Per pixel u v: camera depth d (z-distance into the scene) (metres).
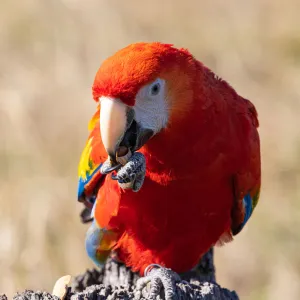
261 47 26.22
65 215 19.39
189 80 13.27
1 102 21.48
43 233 18.95
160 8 27.80
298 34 26.70
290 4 28.38
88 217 16.25
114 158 12.86
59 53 23.42
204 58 25.83
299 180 22.06
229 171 14.18
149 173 13.92
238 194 14.64
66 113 21.56
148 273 13.97
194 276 15.66
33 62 23.45
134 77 12.66
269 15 28.00
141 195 14.18
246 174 14.47
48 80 22.55
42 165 20.56
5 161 20.69
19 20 25.20
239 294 20.12
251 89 24.59
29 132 21.08
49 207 19.34
